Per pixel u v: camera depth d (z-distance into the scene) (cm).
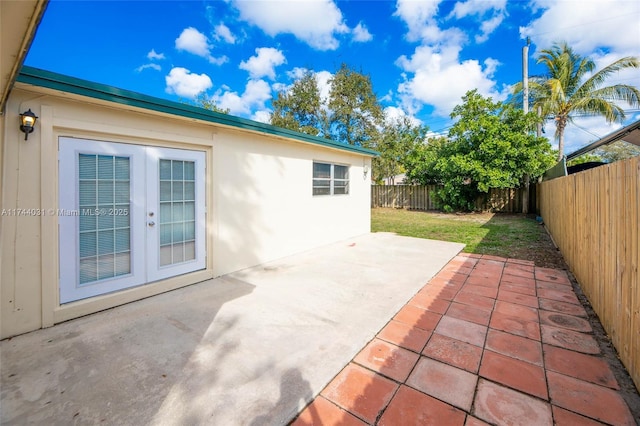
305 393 199
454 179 1284
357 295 376
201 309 335
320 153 671
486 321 308
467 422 177
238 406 187
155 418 178
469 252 623
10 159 271
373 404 192
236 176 480
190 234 423
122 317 315
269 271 484
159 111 351
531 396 199
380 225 1049
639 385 201
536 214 1267
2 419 177
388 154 1788
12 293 274
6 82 202
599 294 309
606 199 294
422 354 248
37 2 126
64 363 233
